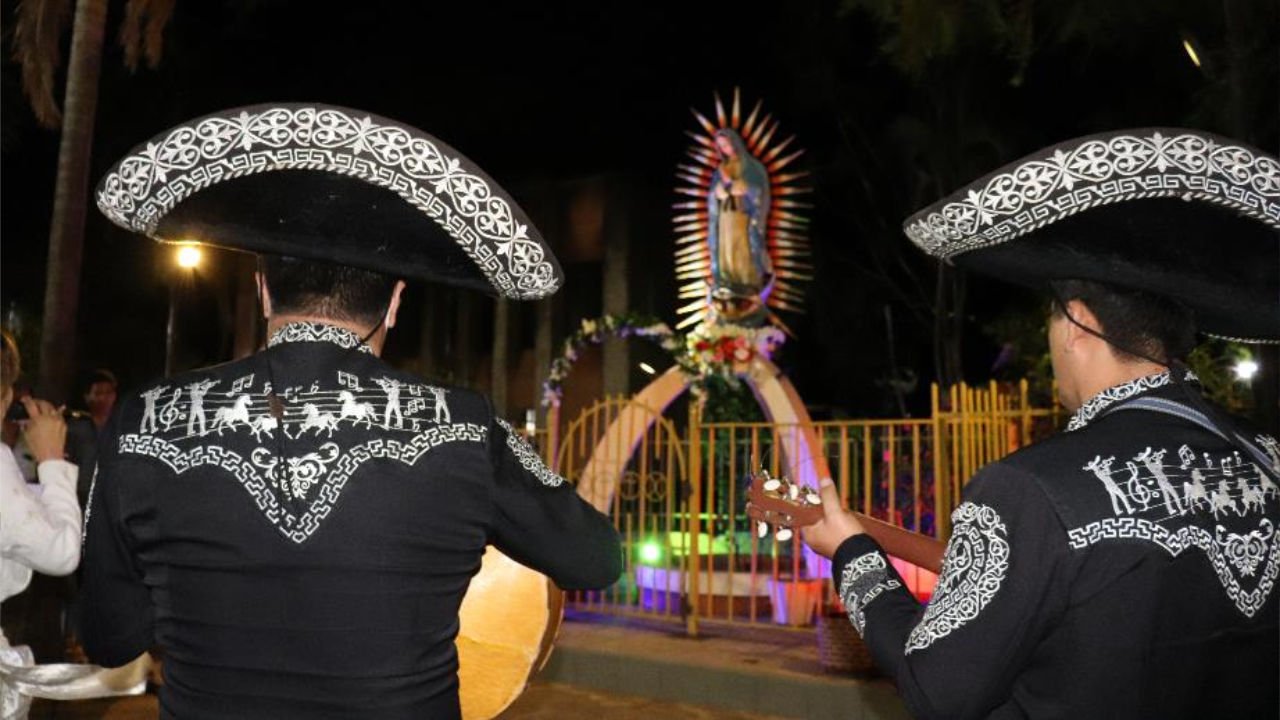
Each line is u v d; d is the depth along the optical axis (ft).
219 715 5.41
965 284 57.36
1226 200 5.39
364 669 5.32
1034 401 33.76
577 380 67.51
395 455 5.54
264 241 5.82
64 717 19.60
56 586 18.54
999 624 5.19
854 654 20.74
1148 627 5.18
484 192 5.51
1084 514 5.23
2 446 8.68
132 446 5.64
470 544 5.71
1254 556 5.44
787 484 6.64
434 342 71.36
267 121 5.36
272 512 5.39
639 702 22.06
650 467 29.25
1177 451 5.48
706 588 27.50
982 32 33.86
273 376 5.73
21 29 32.12
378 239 5.80
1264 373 21.52
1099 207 5.49
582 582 6.17
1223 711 5.41
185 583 5.49
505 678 7.00
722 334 28.76
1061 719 5.28
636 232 66.39
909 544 7.36
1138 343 5.78
